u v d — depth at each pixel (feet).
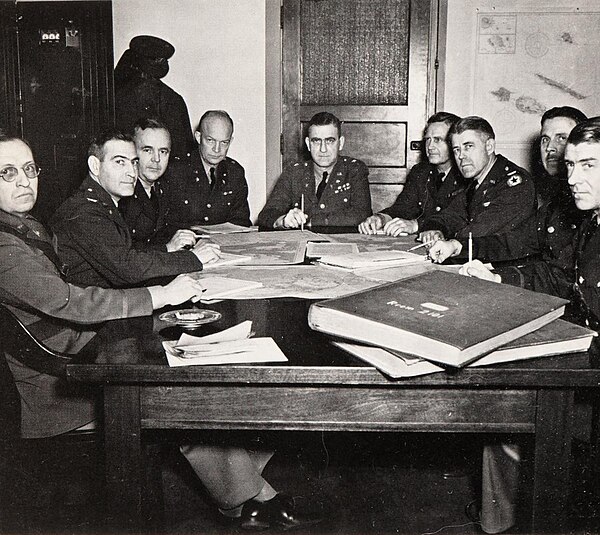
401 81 13.79
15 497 4.37
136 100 13.47
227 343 3.67
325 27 13.65
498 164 8.25
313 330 3.94
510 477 5.18
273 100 13.79
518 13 13.32
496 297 3.74
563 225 5.82
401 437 7.91
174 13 13.43
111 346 3.71
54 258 5.22
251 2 13.47
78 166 13.94
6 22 13.39
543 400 3.42
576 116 8.41
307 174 10.41
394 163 14.03
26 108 13.70
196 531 5.66
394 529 5.76
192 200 10.53
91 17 13.53
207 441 5.38
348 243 7.30
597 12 13.16
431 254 6.26
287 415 3.48
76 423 4.91
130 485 3.54
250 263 6.06
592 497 4.06
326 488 6.62
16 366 4.87
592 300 4.74
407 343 3.20
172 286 4.59
